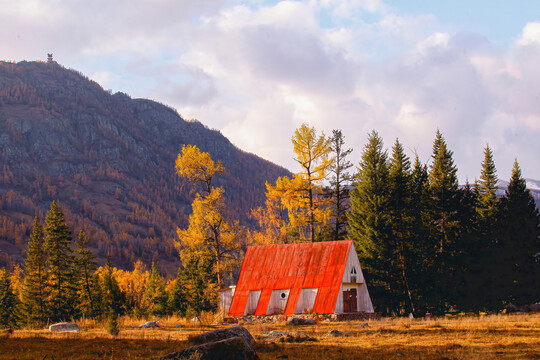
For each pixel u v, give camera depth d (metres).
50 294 77.62
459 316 51.50
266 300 50.00
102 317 49.94
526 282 58.12
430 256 59.34
